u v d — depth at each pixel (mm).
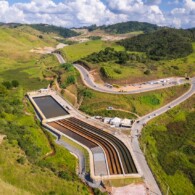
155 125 140125
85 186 85875
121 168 98125
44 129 124062
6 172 74812
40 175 79250
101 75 188125
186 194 97625
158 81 188500
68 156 102500
